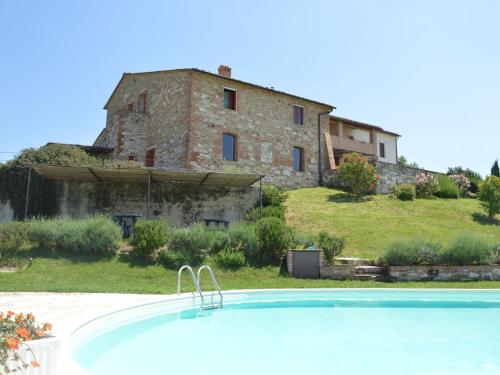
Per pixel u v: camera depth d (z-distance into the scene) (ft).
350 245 48.47
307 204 66.08
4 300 26.14
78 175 51.60
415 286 36.81
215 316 27.73
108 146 83.35
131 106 88.63
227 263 40.14
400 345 21.17
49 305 24.21
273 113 80.28
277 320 26.91
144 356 18.51
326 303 32.91
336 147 98.22
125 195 55.72
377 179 72.69
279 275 40.04
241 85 76.38
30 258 37.40
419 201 70.23
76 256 38.86
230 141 74.69
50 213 52.85
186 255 39.96
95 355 18.65
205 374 16.07
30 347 10.93
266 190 62.90
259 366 17.25
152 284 34.63
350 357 18.90
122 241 42.65
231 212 60.03
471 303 33.09
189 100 69.72
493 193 62.18
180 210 57.52
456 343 21.70
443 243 46.60
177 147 71.15
